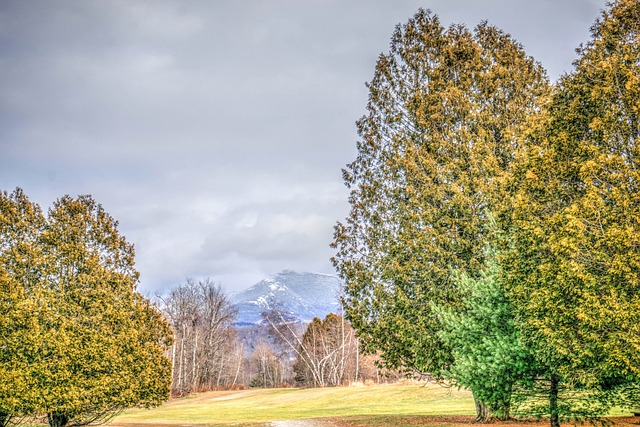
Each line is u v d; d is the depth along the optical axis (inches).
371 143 973.8
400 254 836.0
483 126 868.6
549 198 527.8
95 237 833.5
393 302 822.5
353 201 961.5
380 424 861.8
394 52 1009.5
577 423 691.4
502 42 973.8
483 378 571.8
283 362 3427.7
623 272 437.4
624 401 555.5
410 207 851.4
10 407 660.7
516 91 903.7
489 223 752.3
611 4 535.8
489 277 614.5
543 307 492.4
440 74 931.3
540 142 569.3
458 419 861.8
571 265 455.5
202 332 2674.7
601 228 453.7
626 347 431.8
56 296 756.0
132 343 800.3
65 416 784.3
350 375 2546.8
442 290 773.3
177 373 2480.3
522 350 547.8
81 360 729.0
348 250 930.7
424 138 903.7
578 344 465.1
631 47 498.0
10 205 768.9
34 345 686.5
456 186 806.5
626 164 446.3
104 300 791.7
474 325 591.2
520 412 605.9
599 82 508.4
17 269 745.0
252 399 2047.2
